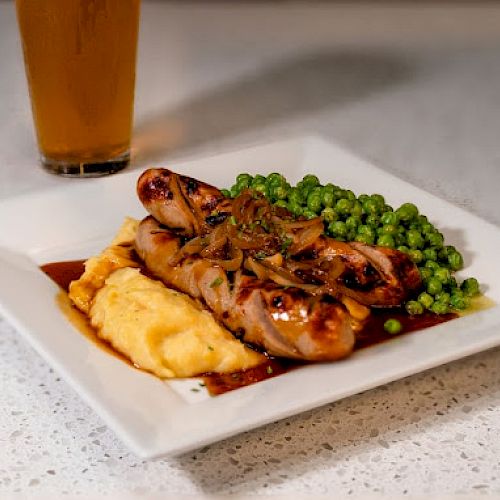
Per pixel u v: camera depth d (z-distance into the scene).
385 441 0.76
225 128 1.15
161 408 0.74
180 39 1.39
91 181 0.96
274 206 0.86
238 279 0.80
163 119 1.16
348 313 0.77
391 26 1.48
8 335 0.85
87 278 0.84
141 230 0.87
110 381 0.76
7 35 1.38
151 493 0.72
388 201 0.95
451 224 0.92
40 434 0.76
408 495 0.72
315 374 0.76
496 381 0.81
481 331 0.80
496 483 0.73
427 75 1.31
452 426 0.77
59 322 0.81
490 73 1.33
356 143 1.14
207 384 0.77
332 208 0.90
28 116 1.17
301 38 1.42
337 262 0.82
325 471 0.74
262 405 0.74
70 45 0.96
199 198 0.87
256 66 1.31
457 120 1.21
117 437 0.76
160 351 0.78
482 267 0.88
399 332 0.81
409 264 0.83
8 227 0.91
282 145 1.01
